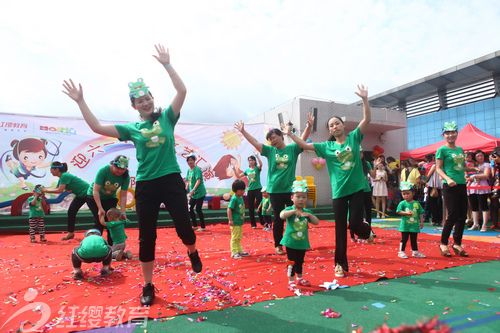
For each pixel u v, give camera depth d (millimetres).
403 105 20594
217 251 5469
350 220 3684
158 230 8344
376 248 5527
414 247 4762
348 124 12805
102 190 4934
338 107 13398
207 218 9750
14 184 9352
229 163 11938
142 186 2863
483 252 5055
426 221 9961
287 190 4957
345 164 3764
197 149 11625
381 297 2963
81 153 10164
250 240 6738
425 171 9445
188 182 8664
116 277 3762
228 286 3316
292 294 3072
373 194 11109
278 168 4949
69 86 2848
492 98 16047
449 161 4895
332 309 2654
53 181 9766
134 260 4770
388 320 2418
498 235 6918
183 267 4230
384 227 8594
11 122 9508
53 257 5039
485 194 7496
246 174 8820
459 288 3221
